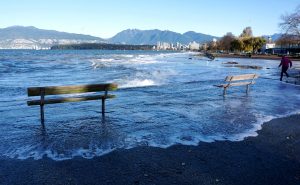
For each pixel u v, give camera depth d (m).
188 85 20.55
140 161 6.58
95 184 5.47
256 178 5.89
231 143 7.97
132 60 58.72
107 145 7.60
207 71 35.31
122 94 15.98
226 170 6.22
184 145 7.73
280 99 15.24
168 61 59.75
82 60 58.81
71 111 11.62
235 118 10.76
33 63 47.59
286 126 9.84
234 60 73.44
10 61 54.19
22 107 12.41
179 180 5.70
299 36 67.19
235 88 19.41
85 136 8.33
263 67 44.62
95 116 10.78
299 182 5.77
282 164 6.65
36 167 6.19
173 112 11.62
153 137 8.36
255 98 15.42
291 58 81.00
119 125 9.58
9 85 19.83
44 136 8.28
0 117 10.50
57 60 59.06
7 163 6.38
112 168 6.19
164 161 6.61
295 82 23.12
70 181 5.58
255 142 8.11
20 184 5.44
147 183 5.54
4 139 7.97
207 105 13.19
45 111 11.59
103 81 22.23
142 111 11.74
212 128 9.38
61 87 9.69
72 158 6.70
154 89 18.11
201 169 6.23
